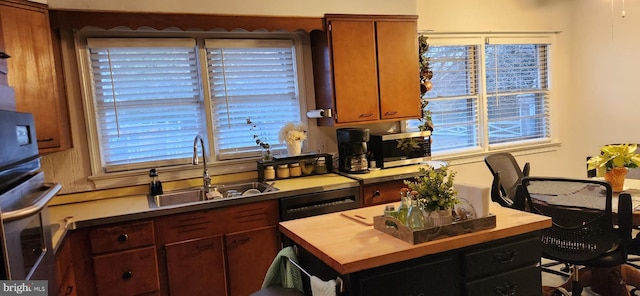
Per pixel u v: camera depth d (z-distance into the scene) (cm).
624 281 270
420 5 405
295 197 286
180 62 317
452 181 173
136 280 248
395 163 352
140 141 311
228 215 269
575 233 228
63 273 211
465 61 439
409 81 358
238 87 335
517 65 468
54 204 282
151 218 250
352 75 335
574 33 486
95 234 238
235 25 304
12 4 233
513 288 180
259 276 280
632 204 231
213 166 326
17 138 146
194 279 263
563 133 496
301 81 354
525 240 182
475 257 169
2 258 119
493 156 334
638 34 422
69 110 285
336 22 328
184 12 290
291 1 319
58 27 262
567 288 276
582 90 484
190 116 324
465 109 445
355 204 306
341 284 154
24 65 239
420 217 168
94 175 294
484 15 438
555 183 271
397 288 156
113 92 299
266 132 348
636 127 433
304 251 187
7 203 127
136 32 300
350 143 332
